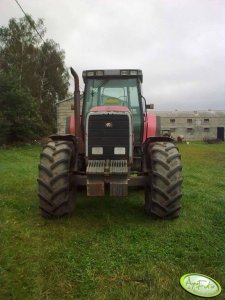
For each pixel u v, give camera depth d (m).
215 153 20.84
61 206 5.04
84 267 3.63
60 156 5.03
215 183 9.02
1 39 33.00
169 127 46.62
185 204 6.28
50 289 3.20
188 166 13.06
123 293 3.12
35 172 10.03
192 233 4.67
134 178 5.20
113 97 6.36
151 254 3.98
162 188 4.95
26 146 21.86
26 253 3.94
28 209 5.68
